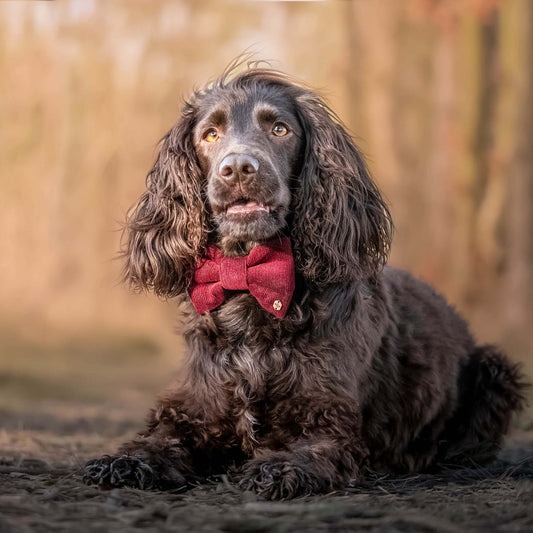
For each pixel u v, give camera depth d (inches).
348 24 779.4
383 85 773.3
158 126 800.9
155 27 803.4
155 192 182.5
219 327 165.6
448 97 753.0
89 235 781.9
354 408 159.8
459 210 748.6
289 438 160.1
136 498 134.5
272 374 160.1
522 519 114.1
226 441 165.8
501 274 733.9
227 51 810.8
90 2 803.4
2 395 410.0
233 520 112.7
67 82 805.2
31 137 810.2
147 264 180.2
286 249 166.7
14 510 117.6
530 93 700.0
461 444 196.9
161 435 161.6
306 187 173.8
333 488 145.6
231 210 164.1
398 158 774.5
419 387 182.4
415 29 773.3
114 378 502.3
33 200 801.6
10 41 812.0
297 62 797.9
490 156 732.7
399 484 160.1
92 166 796.0
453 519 115.3
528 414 283.6
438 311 203.6
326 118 180.4
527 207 701.3
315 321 161.2
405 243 767.7
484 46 754.2
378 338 173.8
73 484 142.9
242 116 172.6
